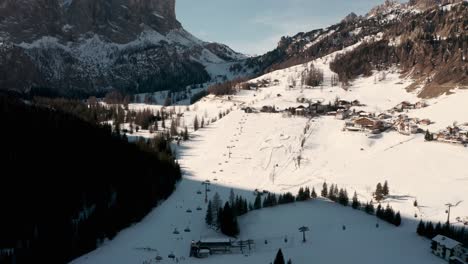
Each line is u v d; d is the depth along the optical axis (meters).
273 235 116.38
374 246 107.81
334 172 182.62
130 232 117.06
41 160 135.75
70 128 174.00
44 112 193.38
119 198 126.75
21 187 118.94
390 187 159.38
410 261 99.06
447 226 113.44
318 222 125.25
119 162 152.38
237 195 149.00
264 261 98.06
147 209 132.62
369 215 131.38
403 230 120.00
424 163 180.25
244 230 120.19
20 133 152.00
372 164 186.88
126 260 98.38
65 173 132.75
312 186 165.12
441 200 143.50
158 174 156.50
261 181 175.62
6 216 107.69
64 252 96.25
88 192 129.00
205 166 195.25
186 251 106.00
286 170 189.38
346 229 119.75
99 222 110.44
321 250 105.06
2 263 88.81
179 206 141.25
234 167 193.25
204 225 124.94
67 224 106.50
